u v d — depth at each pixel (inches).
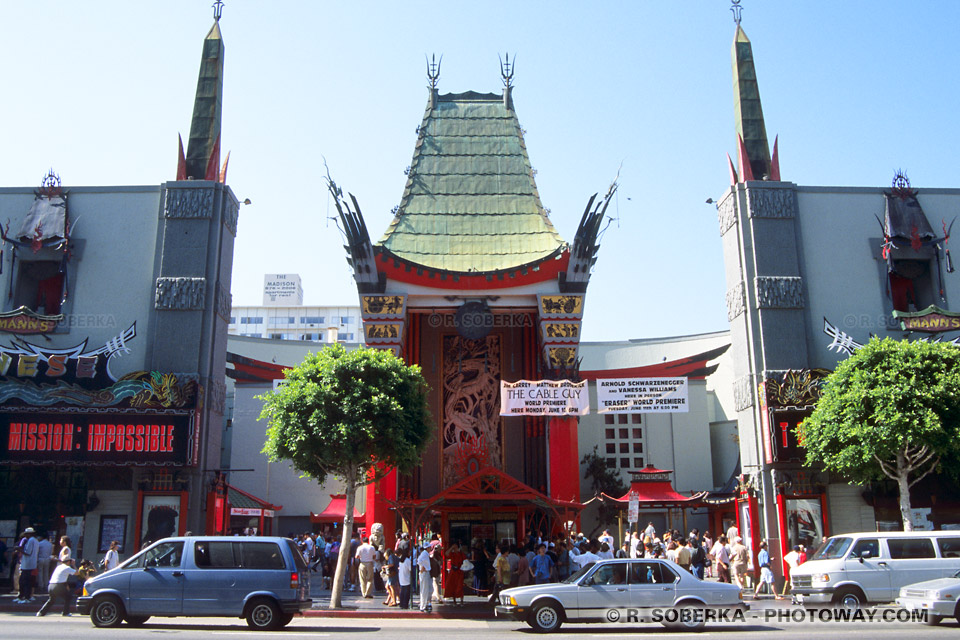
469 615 1139.9
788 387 1444.4
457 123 2128.4
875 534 986.7
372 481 1334.9
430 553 1333.7
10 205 1536.7
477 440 1927.9
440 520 1857.8
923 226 1539.1
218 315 1515.7
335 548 1660.9
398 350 1800.0
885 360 1264.8
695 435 2333.9
